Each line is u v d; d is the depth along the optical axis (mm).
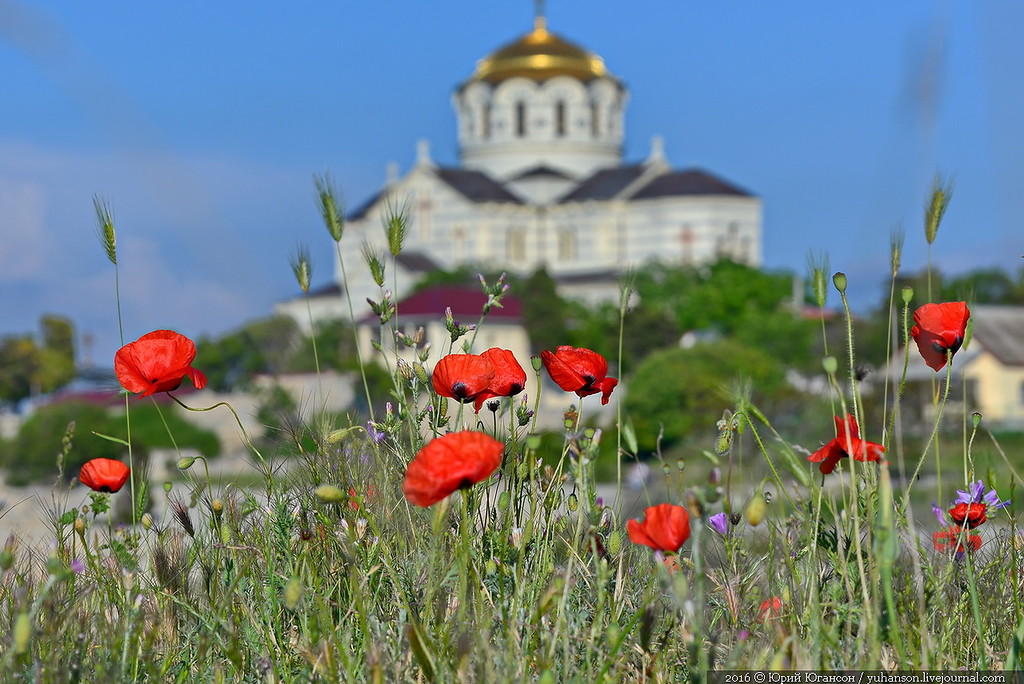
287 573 3445
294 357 47156
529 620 3080
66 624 3330
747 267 91188
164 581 3506
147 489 3754
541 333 75625
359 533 3330
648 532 2678
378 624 3139
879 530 2844
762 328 68938
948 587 3574
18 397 79875
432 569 2980
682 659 3217
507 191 118875
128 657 3182
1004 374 54281
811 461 3197
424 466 2768
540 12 127750
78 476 3879
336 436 3434
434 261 116938
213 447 34312
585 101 123750
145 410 38062
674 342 73438
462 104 126188
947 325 3322
